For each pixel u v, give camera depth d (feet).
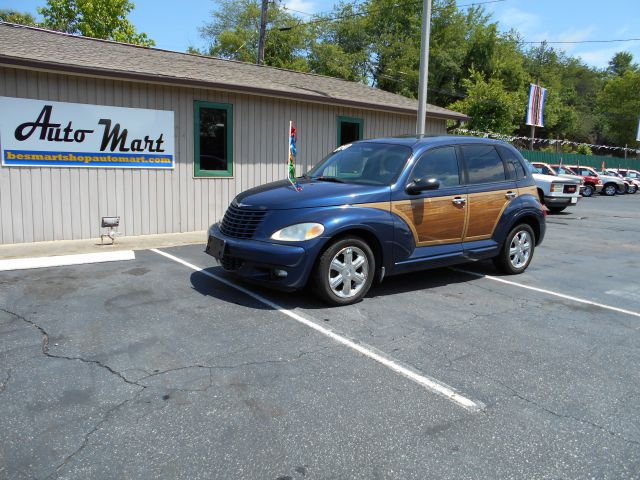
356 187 18.62
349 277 17.99
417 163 19.76
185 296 18.75
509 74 132.36
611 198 89.35
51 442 9.64
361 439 9.98
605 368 13.55
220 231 18.99
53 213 29.19
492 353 14.33
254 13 127.95
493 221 21.95
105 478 8.69
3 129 27.14
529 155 109.91
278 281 17.04
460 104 110.42
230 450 9.53
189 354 13.69
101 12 95.35
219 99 34.53
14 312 16.74
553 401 11.68
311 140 39.99
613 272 25.29
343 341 14.85
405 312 17.70
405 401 11.48
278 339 14.87
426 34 39.58
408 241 19.17
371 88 52.70
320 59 128.98
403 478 8.87
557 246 33.01
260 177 37.37
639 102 190.49
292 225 17.07
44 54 28.71
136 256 25.61
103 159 30.42
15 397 11.25
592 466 9.32
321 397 11.57
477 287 21.40
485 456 9.53
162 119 32.24
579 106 216.54
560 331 16.28
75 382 12.00
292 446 9.70
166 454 9.37
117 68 29.45
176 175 33.37
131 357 13.43
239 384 12.08
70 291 19.16
